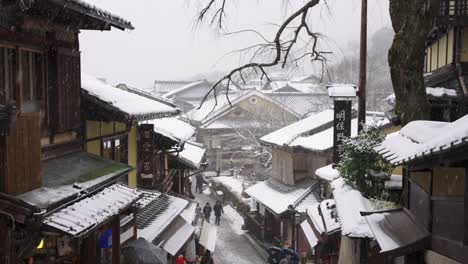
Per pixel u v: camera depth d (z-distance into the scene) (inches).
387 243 358.0
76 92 519.2
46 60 457.1
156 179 880.3
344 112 816.9
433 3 462.9
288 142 1212.5
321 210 660.7
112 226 481.7
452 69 721.0
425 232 344.5
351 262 557.6
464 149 268.4
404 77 477.1
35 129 355.6
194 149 1355.8
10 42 394.0
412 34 466.9
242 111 2150.6
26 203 304.3
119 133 665.6
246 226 1402.6
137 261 528.1
